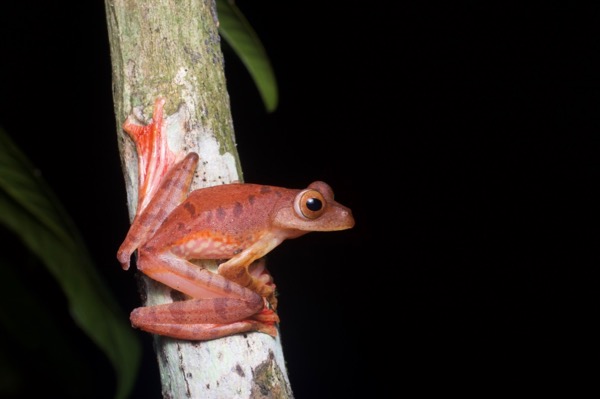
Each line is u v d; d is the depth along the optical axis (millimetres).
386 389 838
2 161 507
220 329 504
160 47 519
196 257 521
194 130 518
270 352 509
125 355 506
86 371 609
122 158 521
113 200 742
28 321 600
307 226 529
